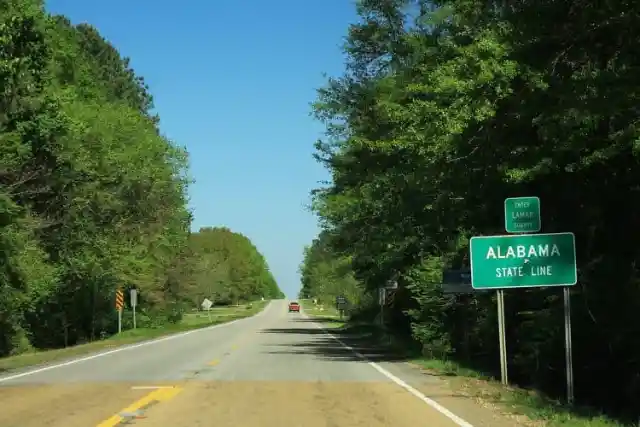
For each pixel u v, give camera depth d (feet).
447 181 62.18
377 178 84.07
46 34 97.19
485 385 52.34
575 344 54.08
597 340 53.36
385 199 85.61
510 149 52.21
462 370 63.87
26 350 132.05
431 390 49.34
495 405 42.11
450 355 80.23
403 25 86.33
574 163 46.37
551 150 48.06
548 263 46.26
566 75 46.73
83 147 128.36
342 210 108.37
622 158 46.68
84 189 118.32
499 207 60.95
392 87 76.74
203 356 81.20
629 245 51.70
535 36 45.73
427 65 69.51
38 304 139.13
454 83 48.06
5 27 68.95
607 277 51.70
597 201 51.85
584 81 42.47
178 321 229.86
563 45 46.32
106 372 62.28
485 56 45.85
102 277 159.22
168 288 225.35
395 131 76.43
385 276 120.26
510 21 46.96
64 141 98.22
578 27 44.88
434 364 69.41
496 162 54.90
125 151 163.32
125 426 34.50
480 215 63.52
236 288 516.73
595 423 35.73
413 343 96.73
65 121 94.17
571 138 45.03
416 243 91.35
